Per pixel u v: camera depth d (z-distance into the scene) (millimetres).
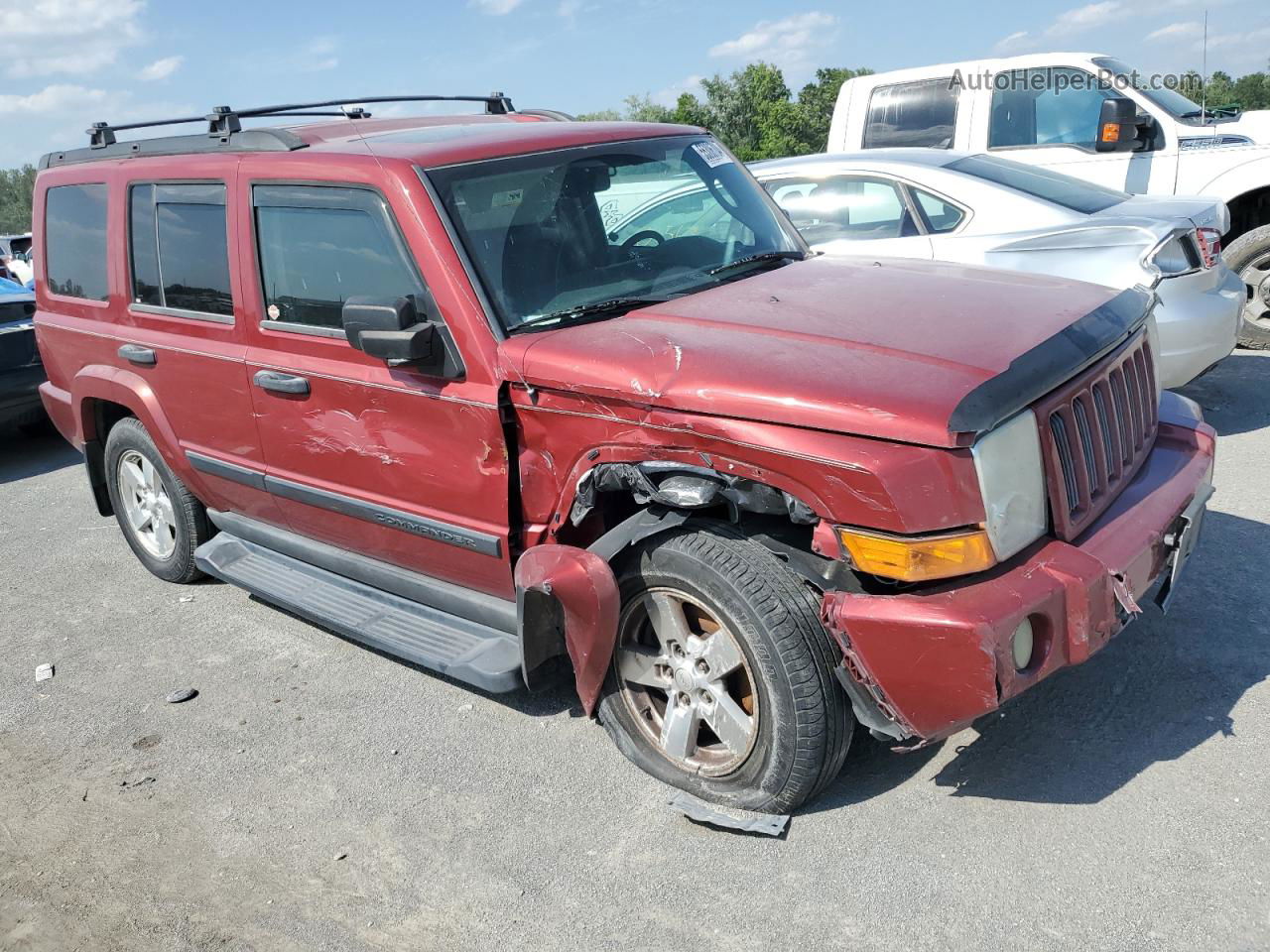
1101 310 3318
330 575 4555
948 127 8922
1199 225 5973
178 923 3035
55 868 3344
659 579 3170
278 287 4078
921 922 2713
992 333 3068
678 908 2871
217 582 5637
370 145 3865
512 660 3582
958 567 2697
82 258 5207
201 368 4477
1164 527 3129
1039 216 6145
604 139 4113
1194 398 7133
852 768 3391
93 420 5543
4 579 5945
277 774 3740
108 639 5023
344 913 3006
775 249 4312
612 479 3240
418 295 3555
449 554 3773
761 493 2980
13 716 4355
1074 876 2811
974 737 3477
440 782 3586
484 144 3805
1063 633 2807
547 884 3031
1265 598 4156
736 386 2889
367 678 4391
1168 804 3045
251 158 4105
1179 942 2553
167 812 3580
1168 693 3588
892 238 6504
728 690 3264
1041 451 2869
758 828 3096
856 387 2775
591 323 3467
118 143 5020
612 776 3514
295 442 4156
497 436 3393
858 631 2777
